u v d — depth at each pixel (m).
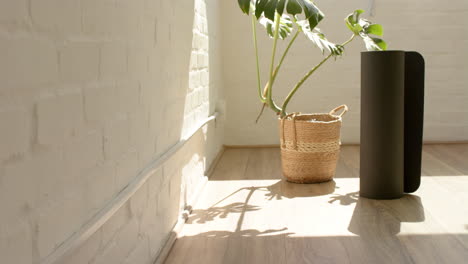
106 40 1.31
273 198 2.81
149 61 1.78
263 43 4.42
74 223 1.10
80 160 1.14
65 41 1.05
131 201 1.57
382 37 4.34
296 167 3.12
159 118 1.94
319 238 2.15
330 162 3.14
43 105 0.95
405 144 2.78
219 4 4.29
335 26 4.37
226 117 4.53
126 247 1.52
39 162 0.93
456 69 4.34
